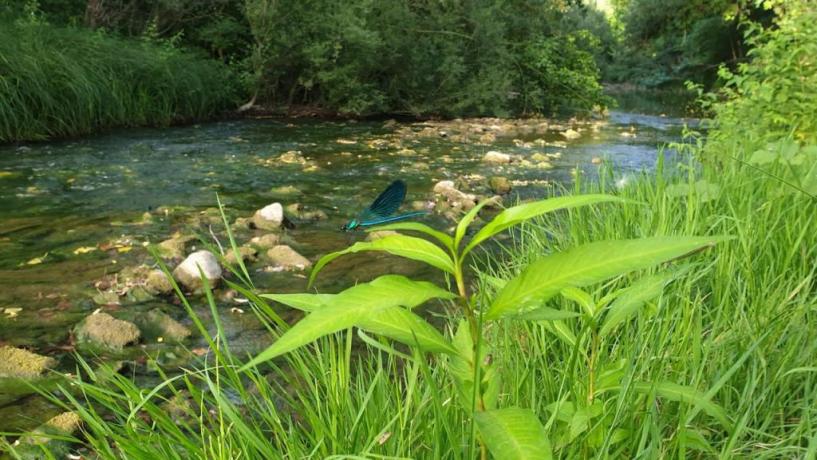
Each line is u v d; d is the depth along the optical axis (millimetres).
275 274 4492
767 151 3891
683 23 31391
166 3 14148
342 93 14484
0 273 4328
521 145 11344
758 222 2908
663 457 1497
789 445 1622
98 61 11047
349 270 4562
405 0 15352
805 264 2553
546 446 937
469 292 4004
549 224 3906
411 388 1453
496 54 16438
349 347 1646
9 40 10023
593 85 17281
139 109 11508
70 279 4238
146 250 4891
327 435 1460
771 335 2047
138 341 3383
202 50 15039
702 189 3279
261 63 13891
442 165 9094
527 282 1032
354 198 6957
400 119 14938
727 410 1735
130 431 1485
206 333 1443
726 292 2152
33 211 5980
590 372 1441
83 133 10336
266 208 5781
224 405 1438
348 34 13562
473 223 5957
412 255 1091
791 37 6047
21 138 9438
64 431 2492
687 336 1907
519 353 2090
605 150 10883
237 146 10125
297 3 13859
